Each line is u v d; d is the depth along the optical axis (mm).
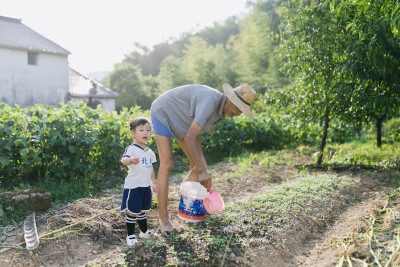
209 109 3562
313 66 7164
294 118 8680
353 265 3137
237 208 4496
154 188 3916
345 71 6289
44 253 3459
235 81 39219
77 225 4012
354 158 7516
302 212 4383
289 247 3609
